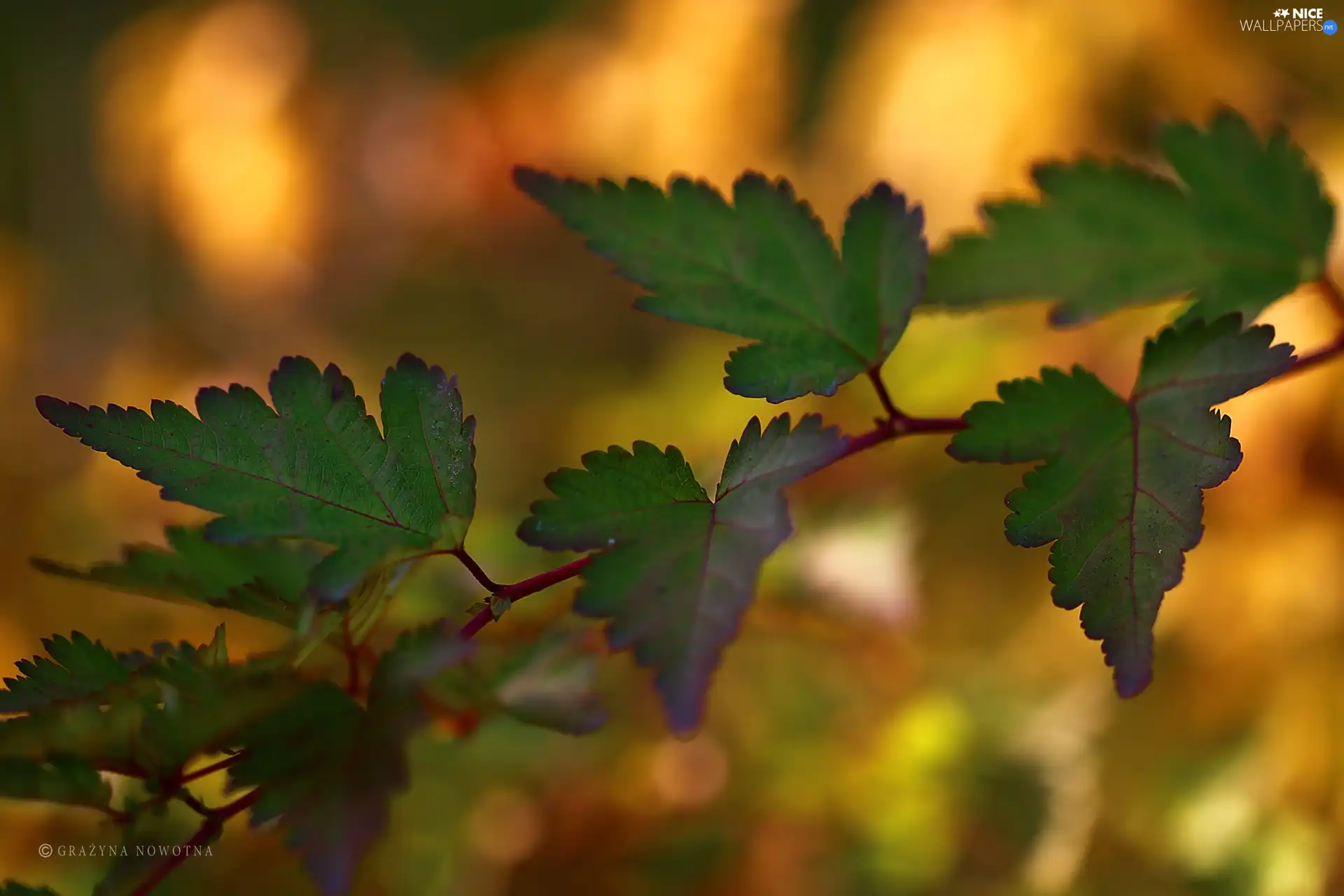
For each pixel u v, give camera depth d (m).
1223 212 0.61
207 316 1.50
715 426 0.96
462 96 1.41
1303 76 0.94
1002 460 0.56
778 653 0.80
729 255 0.57
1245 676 0.80
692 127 1.36
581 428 1.16
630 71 1.39
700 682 0.54
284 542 0.58
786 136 1.41
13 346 1.44
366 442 0.55
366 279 1.49
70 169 1.69
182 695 0.54
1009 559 0.87
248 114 1.48
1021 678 0.82
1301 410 0.79
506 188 1.40
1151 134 0.95
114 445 0.55
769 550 0.54
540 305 1.47
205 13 1.57
